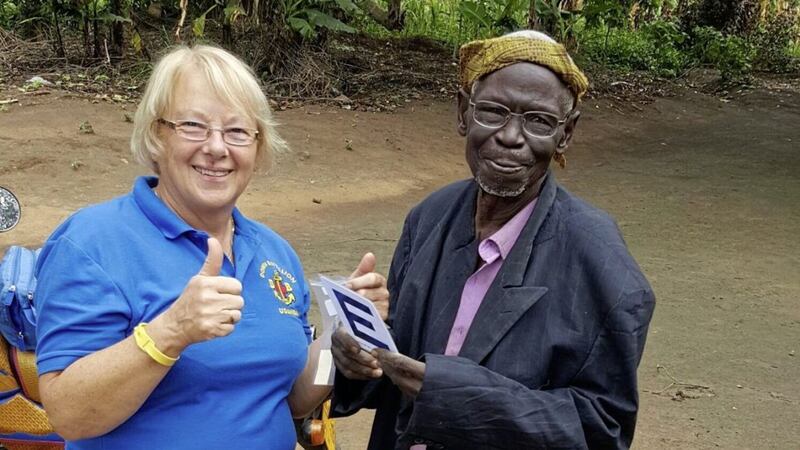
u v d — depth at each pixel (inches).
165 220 82.7
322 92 521.7
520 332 76.2
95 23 516.1
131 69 508.1
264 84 511.2
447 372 72.2
